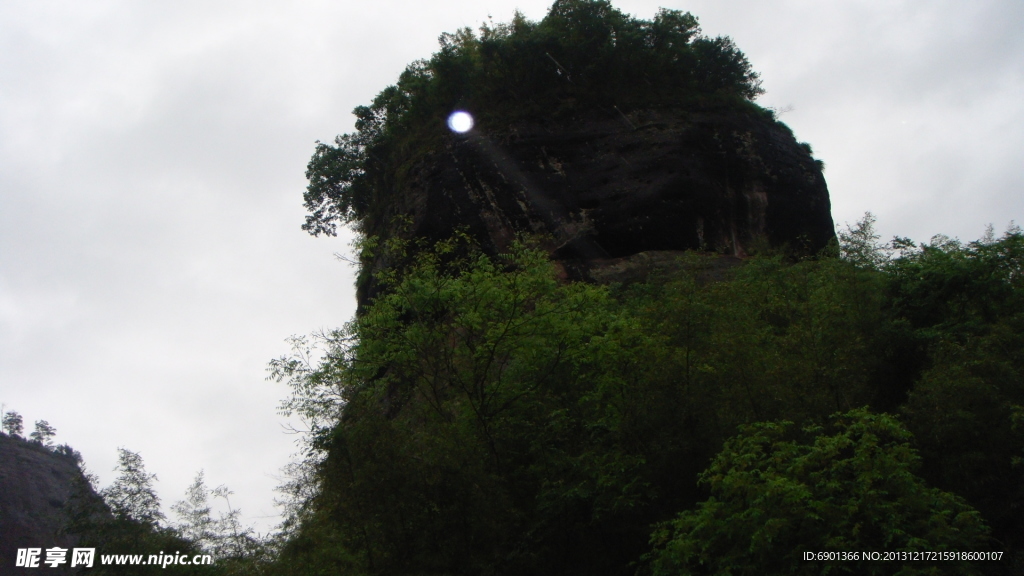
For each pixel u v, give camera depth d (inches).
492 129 1422.2
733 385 552.7
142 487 649.0
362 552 594.9
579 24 1530.5
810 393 542.0
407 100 1637.6
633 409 582.9
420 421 730.2
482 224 1325.0
